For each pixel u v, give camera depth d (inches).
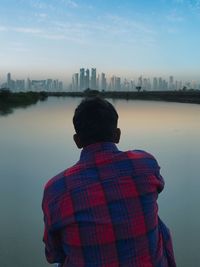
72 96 4192.9
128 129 719.7
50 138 597.3
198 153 465.7
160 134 653.9
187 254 184.2
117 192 71.2
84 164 73.4
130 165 74.0
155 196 74.8
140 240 70.5
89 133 74.9
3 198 269.0
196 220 226.4
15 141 564.1
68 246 71.2
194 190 292.5
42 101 2502.5
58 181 72.8
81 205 69.9
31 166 382.0
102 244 68.9
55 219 70.9
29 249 186.7
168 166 389.1
